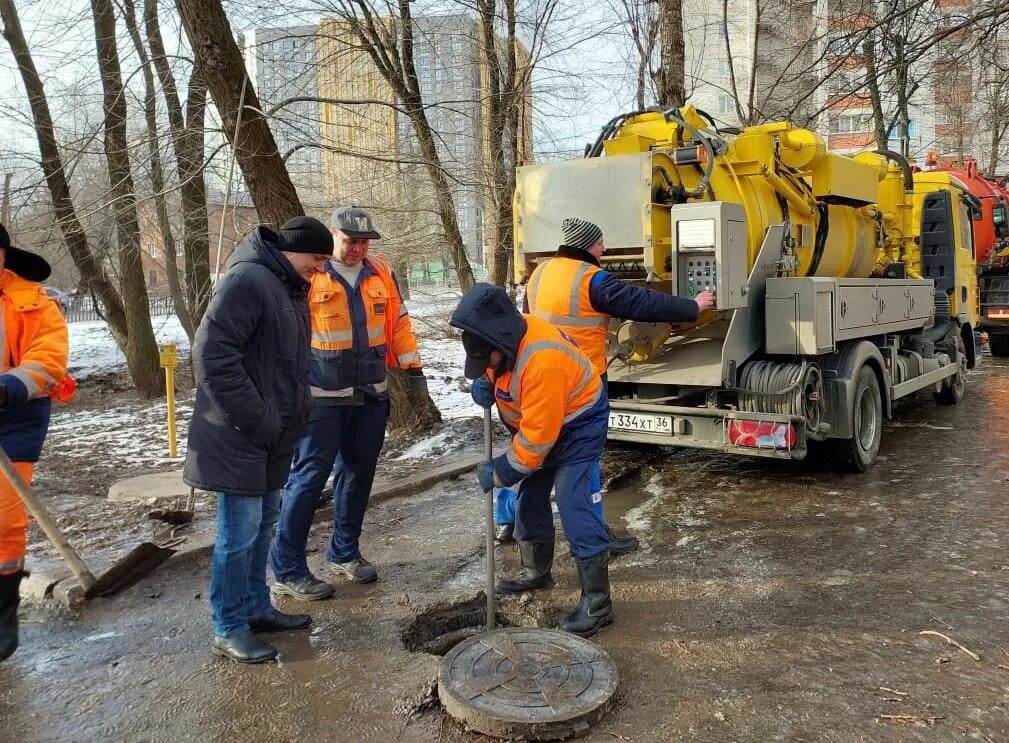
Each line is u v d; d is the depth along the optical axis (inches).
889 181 332.5
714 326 232.4
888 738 110.0
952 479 247.3
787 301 223.5
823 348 225.0
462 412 351.6
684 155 213.5
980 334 457.4
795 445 220.4
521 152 450.6
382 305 166.6
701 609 154.4
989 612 150.8
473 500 234.2
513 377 136.6
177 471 270.2
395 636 145.4
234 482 129.3
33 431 137.3
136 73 366.6
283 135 341.7
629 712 117.5
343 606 159.3
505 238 452.1
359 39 384.8
